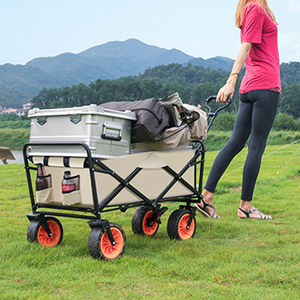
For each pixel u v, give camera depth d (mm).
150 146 3600
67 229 4504
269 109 4848
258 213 5102
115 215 5590
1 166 16203
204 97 161000
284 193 7297
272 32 4754
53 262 3035
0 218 5395
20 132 111938
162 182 3768
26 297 2297
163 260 3150
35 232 3463
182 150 3920
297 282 2580
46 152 3311
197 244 3686
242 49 4551
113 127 3148
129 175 3393
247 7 4602
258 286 2561
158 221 4035
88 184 3111
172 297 2301
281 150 20016
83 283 2559
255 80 4832
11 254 3180
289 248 3445
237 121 5156
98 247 3020
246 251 3350
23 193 8336
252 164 4996
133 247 3617
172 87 170125
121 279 2643
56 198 3367
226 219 5090
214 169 5168
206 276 2732
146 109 3369
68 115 3141
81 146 3033
